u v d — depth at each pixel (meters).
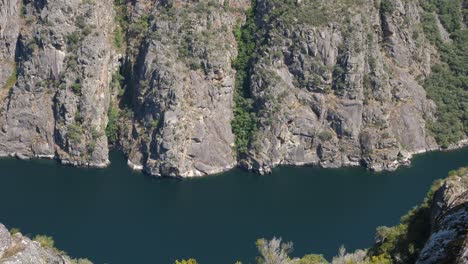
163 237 138.62
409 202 161.75
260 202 163.38
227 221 149.00
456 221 31.03
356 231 142.12
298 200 164.75
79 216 149.50
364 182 182.38
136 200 164.00
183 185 181.12
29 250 56.94
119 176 187.62
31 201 159.25
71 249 131.25
